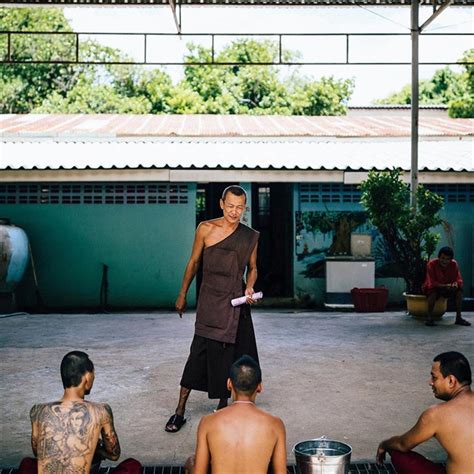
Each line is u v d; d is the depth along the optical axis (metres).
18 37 31.05
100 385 6.74
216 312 5.32
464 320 10.41
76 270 13.34
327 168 12.67
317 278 13.66
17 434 5.27
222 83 30.91
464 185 13.65
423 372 7.25
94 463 3.64
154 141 15.77
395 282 13.72
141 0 11.77
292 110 30.20
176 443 5.05
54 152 13.92
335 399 6.20
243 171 12.62
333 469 3.64
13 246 11.98
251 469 3.21
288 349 8.53
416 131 11.77
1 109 30.77
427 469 3.74
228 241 5.36
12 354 8.30
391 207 10.77
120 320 11.24
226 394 5.34
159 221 13.39
